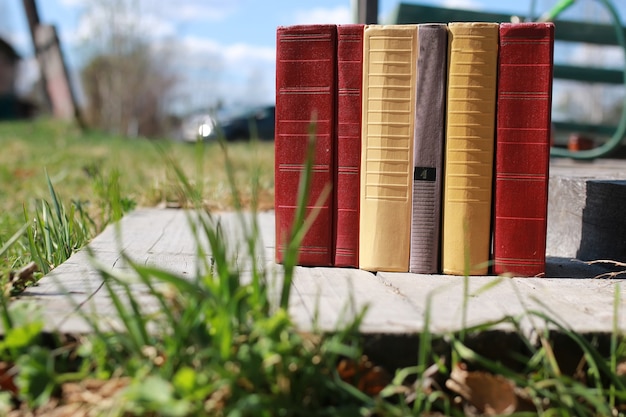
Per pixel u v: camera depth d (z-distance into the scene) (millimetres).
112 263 802
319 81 777
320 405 532
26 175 1843
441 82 760
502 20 1898
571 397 550
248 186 1523
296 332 535
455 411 550
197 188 944
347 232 787
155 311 615
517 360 595
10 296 672
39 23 4434
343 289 705
